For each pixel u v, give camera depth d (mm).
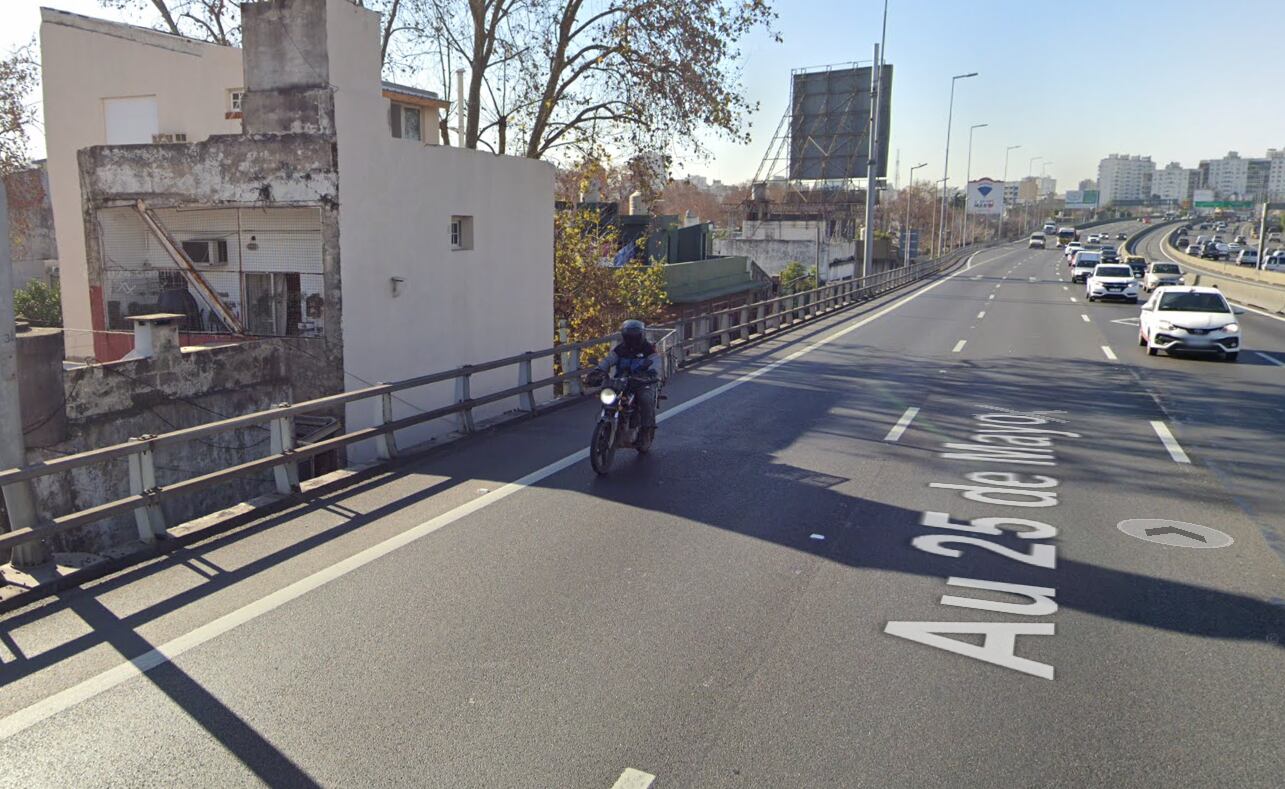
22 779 4012
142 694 4766
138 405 10828
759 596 6164
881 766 4113
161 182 13352
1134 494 8977
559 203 24734
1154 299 22219
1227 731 4434
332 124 12273
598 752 4211
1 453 6258
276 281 13398
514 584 6332
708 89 22234
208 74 19359
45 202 34406
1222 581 6527
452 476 9469
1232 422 12930
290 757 4172
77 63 19906
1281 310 34906
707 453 10703
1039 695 4789
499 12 23094
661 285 28609
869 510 8328
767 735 4367
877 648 5355
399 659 5156
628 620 5730
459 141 25031
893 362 19969
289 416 8430
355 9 12578
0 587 5977
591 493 8805
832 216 64438
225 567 6641
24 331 9883
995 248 131625
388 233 13414
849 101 61000
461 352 15328
